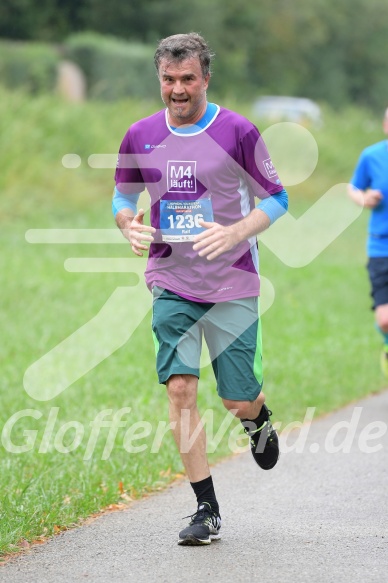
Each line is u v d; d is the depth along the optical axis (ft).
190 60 41.83
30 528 43.47
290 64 451.12
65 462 54.90
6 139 168.04
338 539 42.65
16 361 81.66
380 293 73.00
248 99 394.73
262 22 432.66
